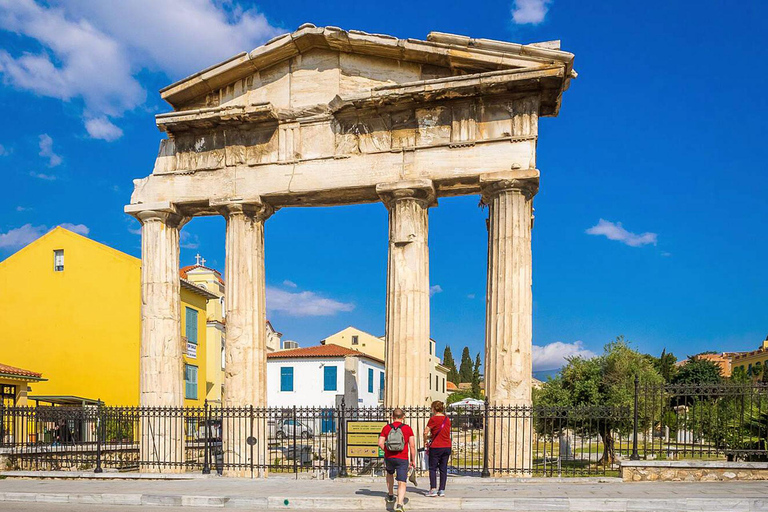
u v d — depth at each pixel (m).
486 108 21.64
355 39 22.06
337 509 14.91
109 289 38.56
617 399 33.09
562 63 20.41
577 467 27.81
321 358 59.84
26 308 39.62
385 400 21.30
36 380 34.34
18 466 23.20
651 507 14.00
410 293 21.34
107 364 37.75
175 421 23.30
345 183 22.38
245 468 21.78
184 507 15.66
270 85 23.56
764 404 20.42
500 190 21.06
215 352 50.72
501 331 20.41
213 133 24.14
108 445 26.47
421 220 21.83
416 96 21.64
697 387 18.78
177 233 24.73
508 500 14.57
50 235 40.03
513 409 18.98
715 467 17.53
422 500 14.81
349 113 22.64
